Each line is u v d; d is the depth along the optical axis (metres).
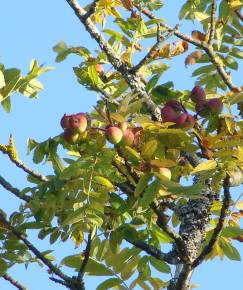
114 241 9.91
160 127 8.91
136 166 8.86
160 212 9.30
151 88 10.07
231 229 10.29
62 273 9.58
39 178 10.10
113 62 10.33
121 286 10.05
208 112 9.52
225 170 8.79
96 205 8.88
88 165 8.88
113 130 8.76
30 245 9.73
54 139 9.88
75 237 9.90
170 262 9.84
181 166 9.58
